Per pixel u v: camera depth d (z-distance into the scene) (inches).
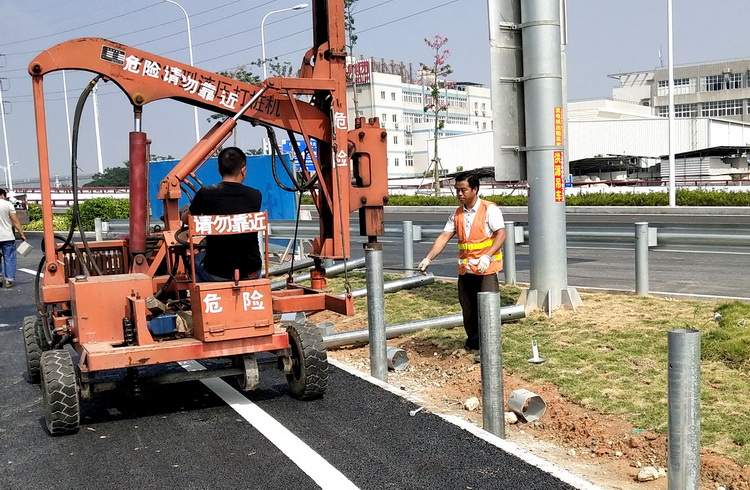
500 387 218.7
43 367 233.1
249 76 1690.5
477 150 2928.2
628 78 5187.0
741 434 209.6
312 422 237.9
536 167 358.6
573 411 239.6
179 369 318.7
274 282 504.1
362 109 3937.0
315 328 265.6
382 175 332.2
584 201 1464.1
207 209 250.5
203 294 240.2
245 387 250.1
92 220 1301.7
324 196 320.8
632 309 355.3
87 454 218.7
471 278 309.7
